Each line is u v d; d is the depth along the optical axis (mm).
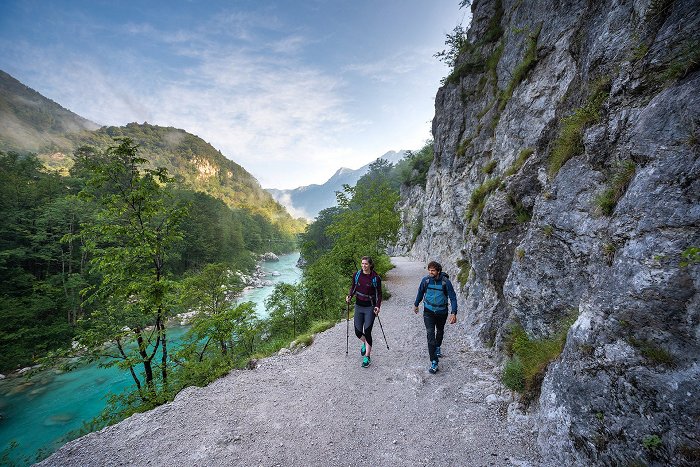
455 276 12297
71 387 17047
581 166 4816
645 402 2654
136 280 8945
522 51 12219
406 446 3941
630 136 3672
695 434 2271
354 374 6031
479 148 14438
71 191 39781
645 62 3783
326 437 4180
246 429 4402
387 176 88188
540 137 6844
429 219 25750
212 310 11984
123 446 4102
